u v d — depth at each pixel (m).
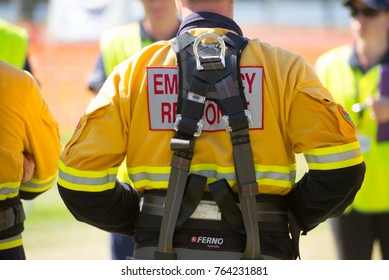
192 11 5.77
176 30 9.59
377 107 9.68
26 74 6.51
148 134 5.58
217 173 5.50
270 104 5.53
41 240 14.09
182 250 5.49
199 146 5.50
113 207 5.72
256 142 5.51
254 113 5.51
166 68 5.60
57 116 25.48
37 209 16.55
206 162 5.52
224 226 5.49
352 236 10.00
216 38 5.52
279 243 5.59
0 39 9.02
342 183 5.46
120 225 5.86
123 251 8.76
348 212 9.94
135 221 5.81
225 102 5.44
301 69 5.63
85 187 5.56
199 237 5.49
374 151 9.83
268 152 5.52
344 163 5.45
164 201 5.56
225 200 5.43
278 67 5.60
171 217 5.44
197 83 5.47
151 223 5.59
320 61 10.41
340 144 5.45
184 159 5.44
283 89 5.54
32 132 6.54
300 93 5.52
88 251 13.26
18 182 6.39
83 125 5.63
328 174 5.46
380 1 9.88
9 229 6.34
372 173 9.83
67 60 26.12
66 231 14.80
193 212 5.50
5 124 6.33
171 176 5.45
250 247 5.40
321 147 5.46
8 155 6.31
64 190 5.62
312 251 13.17
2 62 6.45
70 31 26.72
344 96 10.05
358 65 10.05
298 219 5.75
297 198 5.63
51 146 6.73
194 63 5.54
